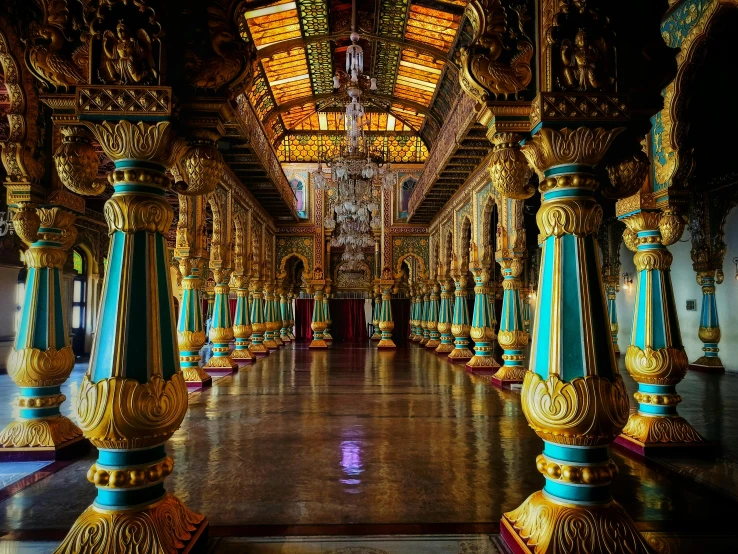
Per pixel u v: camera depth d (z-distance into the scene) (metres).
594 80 2.14
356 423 4.62
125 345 1.98
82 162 2.27
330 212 13.45
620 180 2.37
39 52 2.17
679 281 10.44
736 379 7.76
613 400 2.02
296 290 19.72
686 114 3.59
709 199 9.07
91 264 11.55
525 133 2.32
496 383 6.98
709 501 2.69
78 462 3.46
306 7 7.79
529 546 2.00
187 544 2.03
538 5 2.29
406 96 11.27
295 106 11.66
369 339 19.00
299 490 2.88
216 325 8.50
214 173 2.34
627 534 1.95
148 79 2.10
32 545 2.18
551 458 2.12
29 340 3.60
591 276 2.14
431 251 13.93
